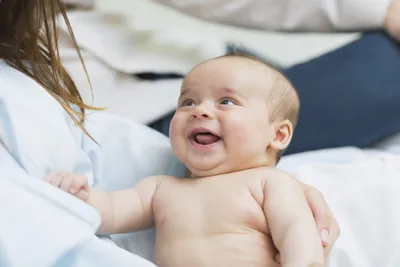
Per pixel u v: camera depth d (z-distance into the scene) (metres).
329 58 1.41
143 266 0.69
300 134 1.31
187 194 0.87
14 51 0.89
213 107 0.90
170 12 1.94
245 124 0.88
